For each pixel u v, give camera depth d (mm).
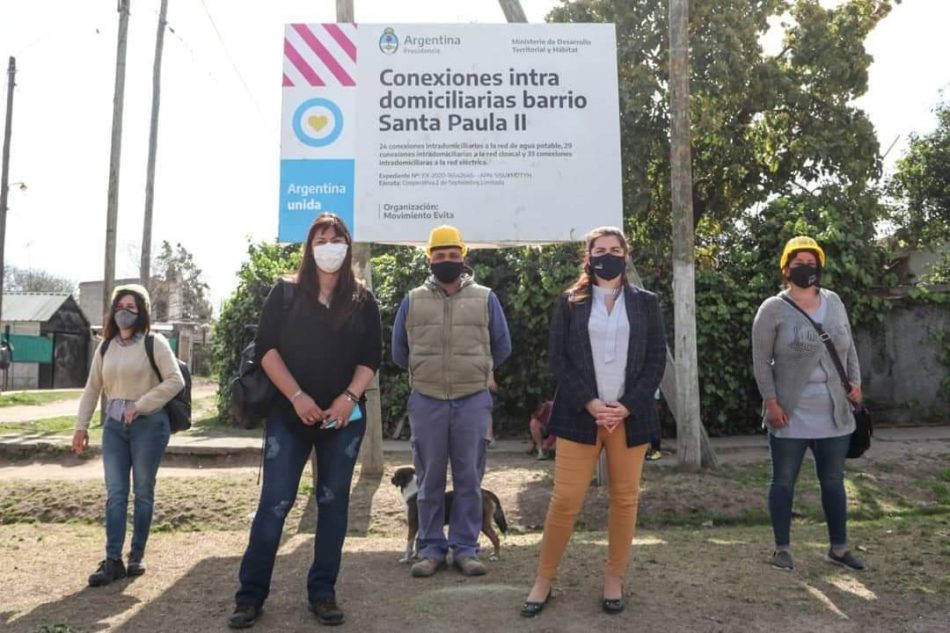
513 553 5402
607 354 4027
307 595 4379
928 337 11328
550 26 7977
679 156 8164
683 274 8102
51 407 19047
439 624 3941
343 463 4051
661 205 13875
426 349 4980
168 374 5047
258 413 4004
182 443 9961
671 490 7145
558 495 4055
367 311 4156
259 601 3949
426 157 7836
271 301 4039
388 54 7895
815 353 4770
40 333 35438
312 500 7148
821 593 4363
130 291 5078
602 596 4289
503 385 11469
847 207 12203
